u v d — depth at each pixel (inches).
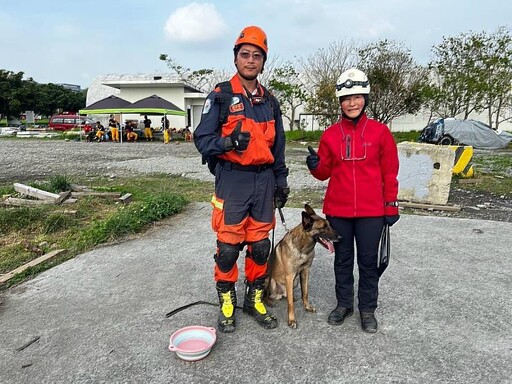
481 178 398.9
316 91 1002.7
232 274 120.1
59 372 100.9
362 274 118.8
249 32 108.0
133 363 104.0
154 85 1210.0
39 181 374.6
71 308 133.8
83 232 211.2
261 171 113.7
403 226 226.5
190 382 96.6
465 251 185.8
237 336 116.3
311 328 120.6
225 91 110.2
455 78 929.5
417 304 135.1
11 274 159.0
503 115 1077.1
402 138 972.6
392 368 101.3
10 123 1950.1
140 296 142.3
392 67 901.8
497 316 127.4
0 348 111.1
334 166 117.0
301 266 121.7
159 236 209.9
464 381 96.4
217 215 114.4
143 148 798.5
